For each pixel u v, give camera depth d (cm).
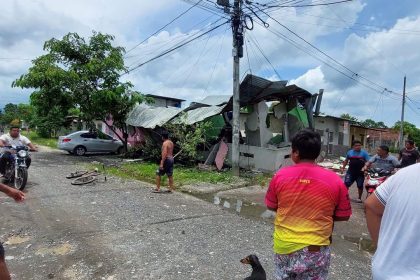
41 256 521
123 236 615
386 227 190
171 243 588
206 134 1628
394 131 4406
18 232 618
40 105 1852
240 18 1302
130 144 2194
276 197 312
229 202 950
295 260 288
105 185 1091
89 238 600
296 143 310
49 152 2177
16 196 379
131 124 1872
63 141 1983
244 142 1756
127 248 559
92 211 771
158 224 693
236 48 1330
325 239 289
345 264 532
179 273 477
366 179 891
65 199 876
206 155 1664
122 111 1952
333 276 485
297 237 289
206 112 1584
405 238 178
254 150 1587
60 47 1812
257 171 1523
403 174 191
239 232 664
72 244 570
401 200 184
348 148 2950
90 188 1032
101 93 1809
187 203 896
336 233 699
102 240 592
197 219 742
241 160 1636
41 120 3747
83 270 479
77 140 2000
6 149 973
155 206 840
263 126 1691
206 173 1387
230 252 558
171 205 861
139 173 1356
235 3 1298
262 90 1528
